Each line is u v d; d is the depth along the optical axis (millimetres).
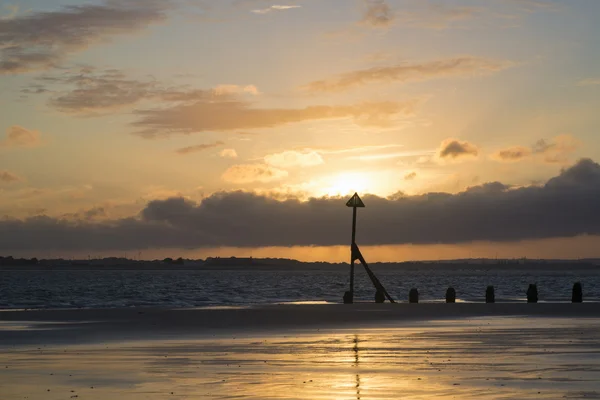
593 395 14516
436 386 15891
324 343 26172
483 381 16531
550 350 22812
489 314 42562
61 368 19359
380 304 53156
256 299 84625
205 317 40188
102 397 14844
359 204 60906
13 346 25484
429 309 46625
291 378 17344
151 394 15172
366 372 18312
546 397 14305
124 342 26859
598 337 27391
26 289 127938
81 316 41594
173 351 23641
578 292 58062
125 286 150625
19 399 14648
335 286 155250
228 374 18109
